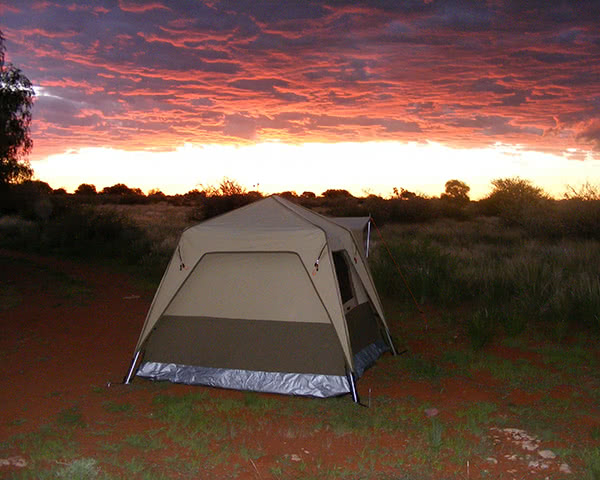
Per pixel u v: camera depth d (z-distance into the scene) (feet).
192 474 13.44
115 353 24.70
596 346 24.94
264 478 13.26
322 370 19.49
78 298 36.91
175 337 21.12
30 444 14.99
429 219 98.22
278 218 22.07
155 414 17.34
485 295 33.40
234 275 20.71
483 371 22.07
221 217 22.98
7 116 52.75
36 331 28.37
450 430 16.28
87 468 13.09
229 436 15.78
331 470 13.62
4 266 49.16
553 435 15.79
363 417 17.24
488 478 13.33
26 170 56.54
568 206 65.31
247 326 20.39
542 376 21.26
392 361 23.32
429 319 30.89
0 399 18.83
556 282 31.78
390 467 13.89
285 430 16.19
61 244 63.16
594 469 13.30
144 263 50.21
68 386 20.24
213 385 20.02
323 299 19.52
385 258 40.16
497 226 81.10
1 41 51.44
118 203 209.46
